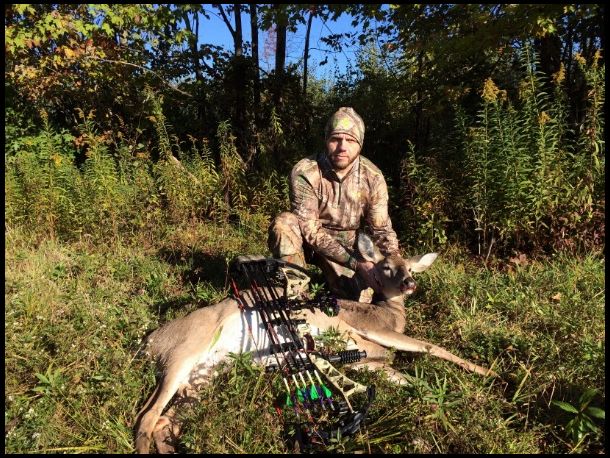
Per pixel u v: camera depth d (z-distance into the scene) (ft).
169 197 11.61
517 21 9.00
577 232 9.03
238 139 14.85
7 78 12.76
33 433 4.39
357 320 6.02
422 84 12.89
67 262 8.79
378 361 5.92
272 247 6.98
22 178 11.41
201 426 4.53
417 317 6.94
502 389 5.37
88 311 6.44
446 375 5.43
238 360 5.14
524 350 5.94
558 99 9.61
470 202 9.59
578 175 9.01
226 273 8.16
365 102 15.46
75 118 15.10
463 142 9.62
